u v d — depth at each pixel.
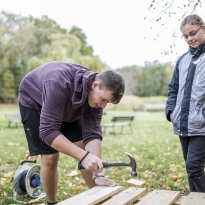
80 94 2.81
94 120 3.16
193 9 5.40
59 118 2.76
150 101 46.41
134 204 2.58
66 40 39.16
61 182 5.41
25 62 41.28
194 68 3.62
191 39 3.62
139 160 7.66
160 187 5.10
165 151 9.16
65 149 2.67
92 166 2.59
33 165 4.14
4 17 40.09
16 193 4.32
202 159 3.55
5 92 42.59
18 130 15.83
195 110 3.54
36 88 3.23
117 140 12.43
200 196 2.57
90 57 39.72
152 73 53.25
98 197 2.49
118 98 2.70
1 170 6.42
